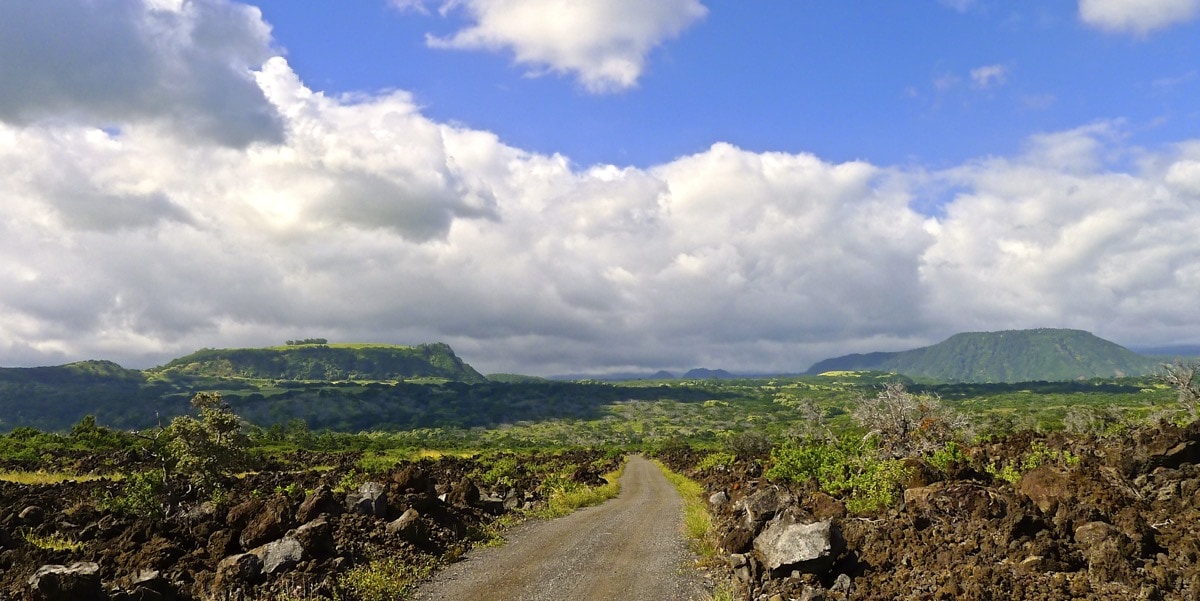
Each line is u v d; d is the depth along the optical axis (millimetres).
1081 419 51781
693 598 13359
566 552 19250
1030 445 23703
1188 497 13125
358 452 89625
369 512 19797
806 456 30547
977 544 12094
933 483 17438
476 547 20297
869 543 13664
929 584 10961
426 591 14742
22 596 10953
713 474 51781
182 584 13844
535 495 36656
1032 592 9812
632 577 15586
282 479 43969
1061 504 12430
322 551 15469
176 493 31375
